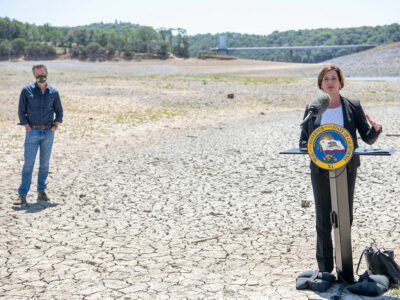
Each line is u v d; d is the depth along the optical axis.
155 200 7.70
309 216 6.70
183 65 140.62
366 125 4.12
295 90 31.94
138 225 6.36
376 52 96.06
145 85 35.00
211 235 5.92
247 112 23.03
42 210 7.05
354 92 30.45
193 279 4.46
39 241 5.66
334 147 3.75
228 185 8.72
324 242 4.25
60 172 9.91
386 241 5.53
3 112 19.58
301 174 9.53
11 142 13.52
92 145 13.64
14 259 5.05
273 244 5.54
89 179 9.26
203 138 15.06
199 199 7.75
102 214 6.89
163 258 5.09
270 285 4.26
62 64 84.12
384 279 4.06
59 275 4.60
